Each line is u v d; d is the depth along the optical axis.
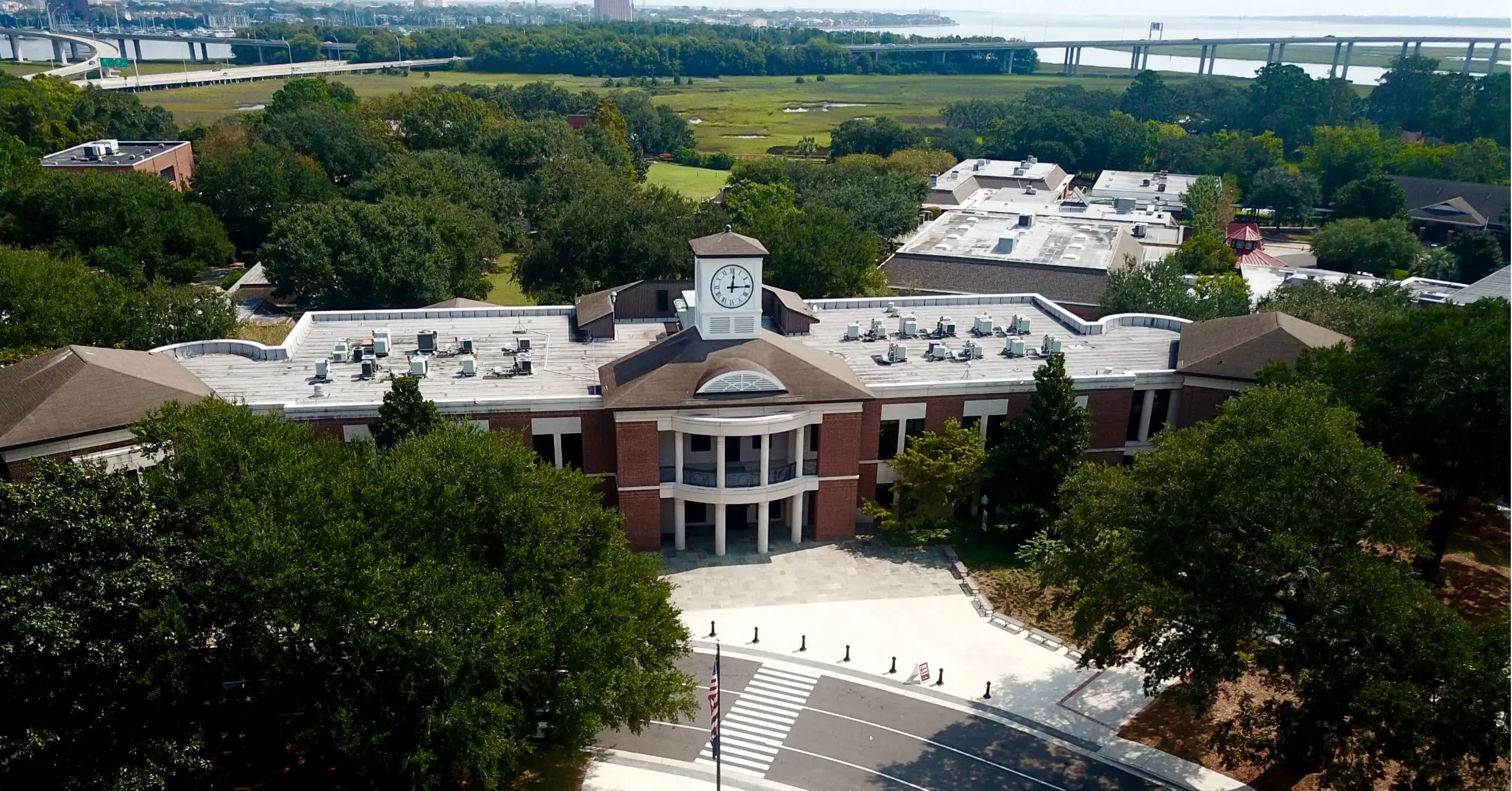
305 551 37.44
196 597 37.91
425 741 38.28
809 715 51.41
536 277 110.25
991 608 60.41
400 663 38.50
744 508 70.88
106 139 180.25
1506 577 60.81
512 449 45.59
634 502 64.19
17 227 115.75
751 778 47.16
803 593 61.88
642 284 80.38
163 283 91.25
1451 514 58.28
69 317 78.56
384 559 38.84
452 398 64.69
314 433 62.16
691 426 62.22
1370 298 95.44
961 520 70.38
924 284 119.19
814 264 101.00
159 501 39.38
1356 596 39.66
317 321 79.75
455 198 137.12
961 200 173.62
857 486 67.31
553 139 169.50
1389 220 156.12
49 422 54.59
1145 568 45.25
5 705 35.84
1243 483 42.00
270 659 38.31
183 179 166.38
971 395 68.12
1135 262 111.31
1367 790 38.66
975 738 49.97
